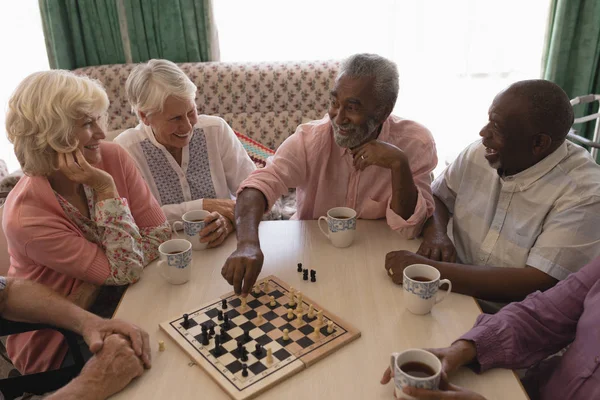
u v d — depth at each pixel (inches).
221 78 125.4
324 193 74.7
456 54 147.6
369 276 58.1
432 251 61.2
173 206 80.9
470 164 70.2
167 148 82.7
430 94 152.6
